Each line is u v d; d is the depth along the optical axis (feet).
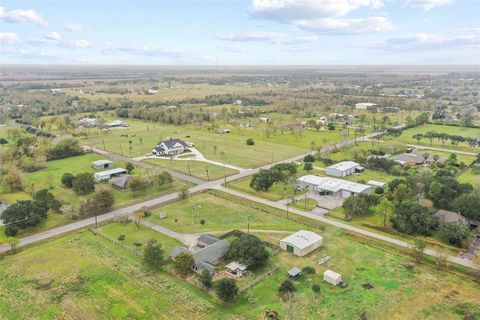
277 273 212.02
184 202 320.09
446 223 254.47
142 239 252.62
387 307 181.98
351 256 231.09
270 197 331.36
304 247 230.48
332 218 287.28
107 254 231.91
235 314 176.76
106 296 190.19
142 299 187.83
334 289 196.65
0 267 217.36
